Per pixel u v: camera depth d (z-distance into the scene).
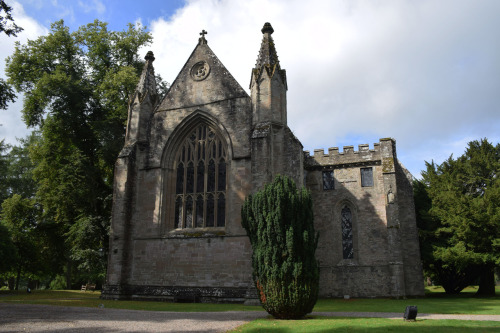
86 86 37.34
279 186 17.95
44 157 37.25
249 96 29.34
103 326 13.55
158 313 18.42
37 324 13.60
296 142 28.03
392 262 33.09
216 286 26.06
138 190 30.27
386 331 12.38
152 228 28.91
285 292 16.33
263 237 17.66
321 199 37.78
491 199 33.62
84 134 37.34
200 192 29.25
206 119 30.22
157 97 33.97
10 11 18.53
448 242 35.41
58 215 35.97
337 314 18.62
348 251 36.22
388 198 34.56
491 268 35.44
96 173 36.12
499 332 12.05
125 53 40.97
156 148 30.84
